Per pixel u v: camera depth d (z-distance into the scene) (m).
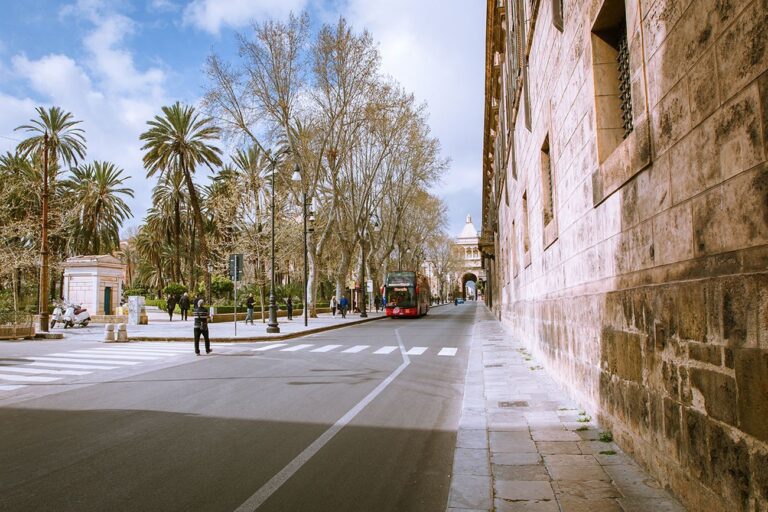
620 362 5.05
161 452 5.43
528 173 13.34
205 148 39.31
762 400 2.62
